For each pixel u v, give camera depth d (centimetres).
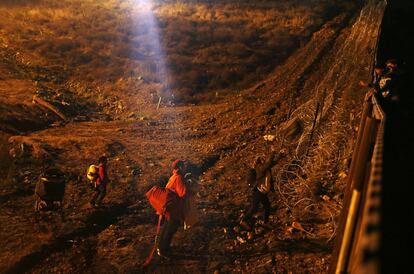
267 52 3123
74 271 808
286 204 1071
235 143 1659
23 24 3419
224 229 970
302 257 842
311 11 4003
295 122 1627
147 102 2400
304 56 2950
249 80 2717
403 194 365
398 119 703
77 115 2077
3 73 2394
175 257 855
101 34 3341
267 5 4444
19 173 1230
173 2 4703
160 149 1590
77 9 4203
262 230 967
